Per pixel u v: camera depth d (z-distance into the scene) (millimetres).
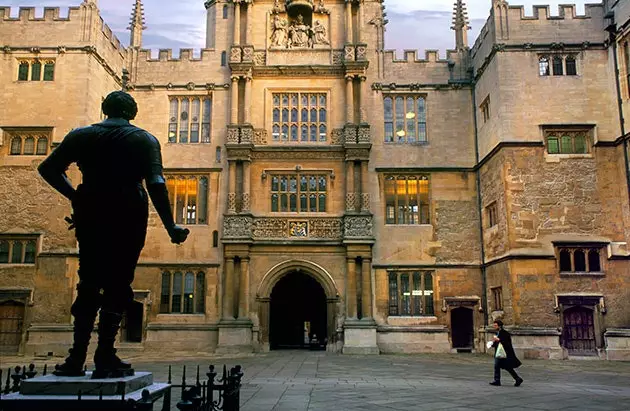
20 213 28297
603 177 27625
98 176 6957
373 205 32281
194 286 31469
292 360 25531
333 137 32750
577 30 29062
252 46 33219
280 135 33094
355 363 23969
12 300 27562
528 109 28422
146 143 7062
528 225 27344
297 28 34000
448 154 32844
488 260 30406
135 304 31031
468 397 13172
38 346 26875
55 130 28984
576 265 27109
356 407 11555
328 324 30797
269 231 31578
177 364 22797
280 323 39281
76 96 29297
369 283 30781
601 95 28359
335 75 33500
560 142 28312
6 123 29125
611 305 26453
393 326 30812
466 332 31344
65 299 27469
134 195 7070
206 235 31734
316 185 32469
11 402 5715
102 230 6879
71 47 29703
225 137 32938
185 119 33562
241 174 32219
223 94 33531
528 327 26359
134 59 34000
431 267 31500
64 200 28375
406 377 18203
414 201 32562
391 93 33656
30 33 29938
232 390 8047
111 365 6723
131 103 7621
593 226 27203
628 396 13508
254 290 31078
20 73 29844
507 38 29219
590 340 26375
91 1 30375
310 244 31281
